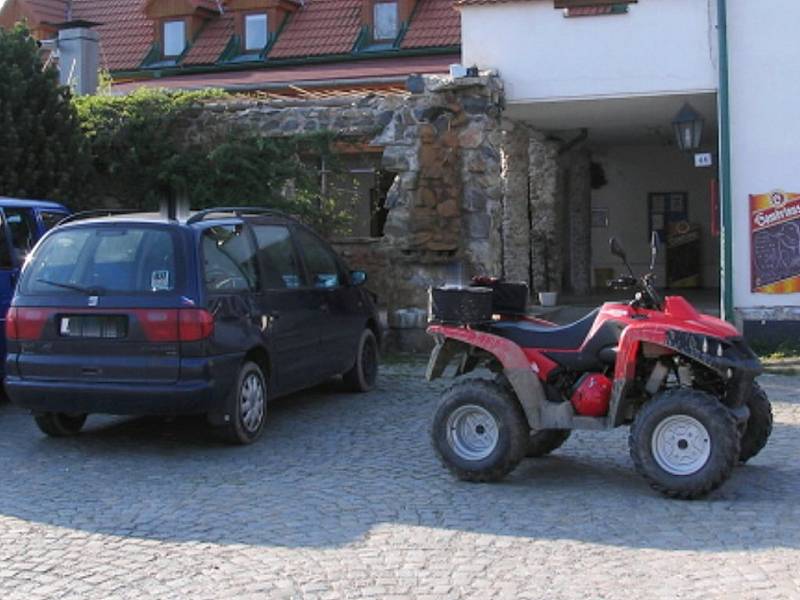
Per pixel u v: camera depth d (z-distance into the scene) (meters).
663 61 14.17
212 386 7.95
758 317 13.98
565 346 7.27
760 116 13.86
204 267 8.14
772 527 6.16
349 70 22.36
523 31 14.59
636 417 6.88
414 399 10.77
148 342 7.91
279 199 14.21
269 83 21.70
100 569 5.56
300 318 9.45
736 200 14.01
